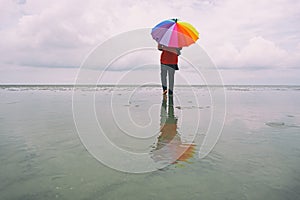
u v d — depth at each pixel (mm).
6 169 2643
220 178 2484
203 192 2215
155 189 2258
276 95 12984
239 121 5336
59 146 3439
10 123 4938
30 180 2404
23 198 2094
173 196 2141
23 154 3100
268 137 4020
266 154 3182
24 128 4496
